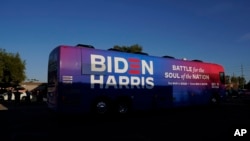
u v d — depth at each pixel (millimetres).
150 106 16906
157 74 17594
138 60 16594
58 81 13391
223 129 11352
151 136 9883
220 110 19719
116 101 15289
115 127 11875
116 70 15406
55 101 13625
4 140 9133
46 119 14570
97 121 13797
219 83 22734
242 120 14016
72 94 13688
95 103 14492
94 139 9352
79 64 14055
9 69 52469
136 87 16281
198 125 12422
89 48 14586
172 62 18797
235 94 48250
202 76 21188
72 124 12742
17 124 12664
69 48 13891
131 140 9227
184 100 19344
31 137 9625
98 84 14609
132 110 15977
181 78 19297
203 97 20984
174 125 12422
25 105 25109
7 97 35781
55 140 9164
